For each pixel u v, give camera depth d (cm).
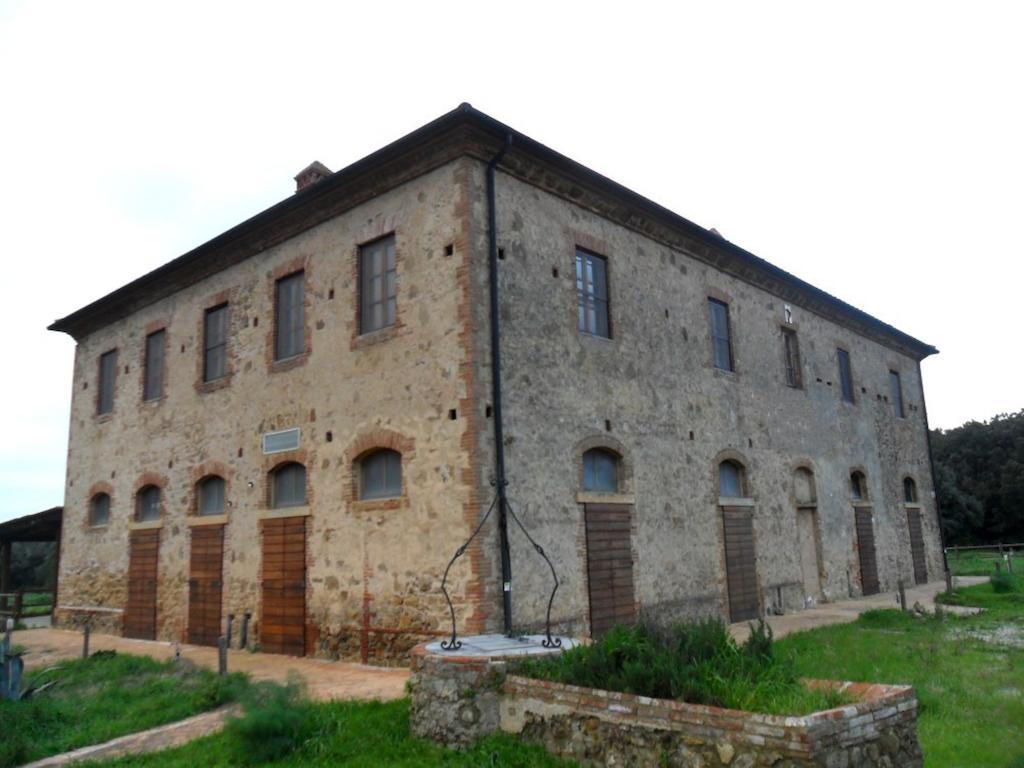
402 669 1121
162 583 1625
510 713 721
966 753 699
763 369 1834
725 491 1642
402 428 1196
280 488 1420
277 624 1346
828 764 512
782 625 1523
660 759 590
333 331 1341
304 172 1616
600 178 1353
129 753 803
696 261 1672
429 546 1130
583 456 1289
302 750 746
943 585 2338
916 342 2630
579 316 1340
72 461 1991
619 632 740
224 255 1587
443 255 1182
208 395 1586
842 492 2072
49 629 1911
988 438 4775
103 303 1883
